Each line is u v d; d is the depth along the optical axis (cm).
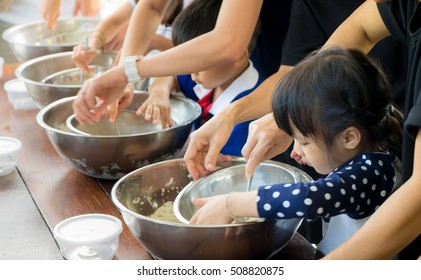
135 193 138
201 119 200
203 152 147
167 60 155
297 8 179
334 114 120
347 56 124
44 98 191
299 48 177
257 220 116
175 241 114
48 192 154
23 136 187
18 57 238
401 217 100
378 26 141
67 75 210
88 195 152
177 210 128
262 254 119
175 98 188
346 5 172
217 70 186
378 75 126
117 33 225
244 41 152
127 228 138
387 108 127
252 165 137
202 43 151
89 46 215
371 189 119
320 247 141
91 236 125
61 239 123
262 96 157
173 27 191
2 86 226
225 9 150
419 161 102
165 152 159
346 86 120
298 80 124
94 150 151
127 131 180
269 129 139
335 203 114
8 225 139
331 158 126
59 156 174
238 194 118
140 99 188
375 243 102
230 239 113
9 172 164
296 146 135
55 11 253
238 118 152
